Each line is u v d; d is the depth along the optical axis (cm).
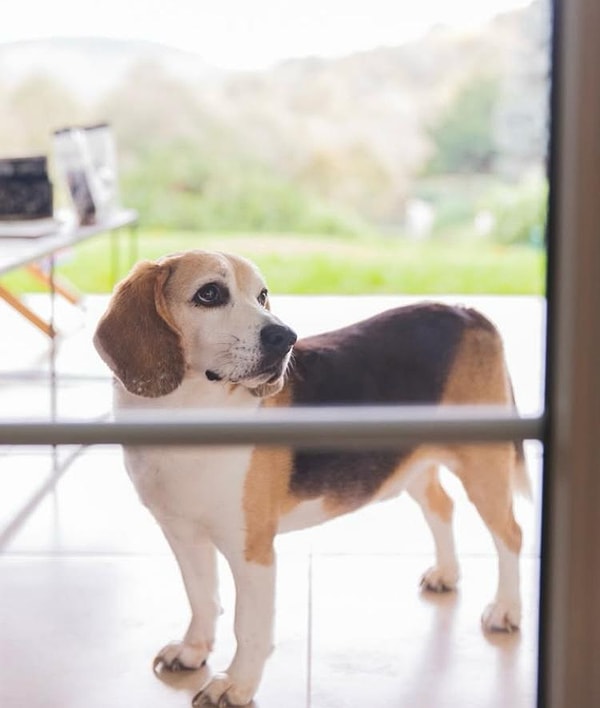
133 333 179
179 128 577
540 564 71
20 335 402
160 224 576
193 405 179
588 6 60
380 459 191
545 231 67
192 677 194
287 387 184
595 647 68
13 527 267
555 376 67
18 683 192
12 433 72
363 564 245
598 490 66
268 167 608
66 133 325
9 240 286
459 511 273
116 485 296
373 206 587
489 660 199
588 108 61
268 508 178
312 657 200
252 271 180
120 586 234
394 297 449
